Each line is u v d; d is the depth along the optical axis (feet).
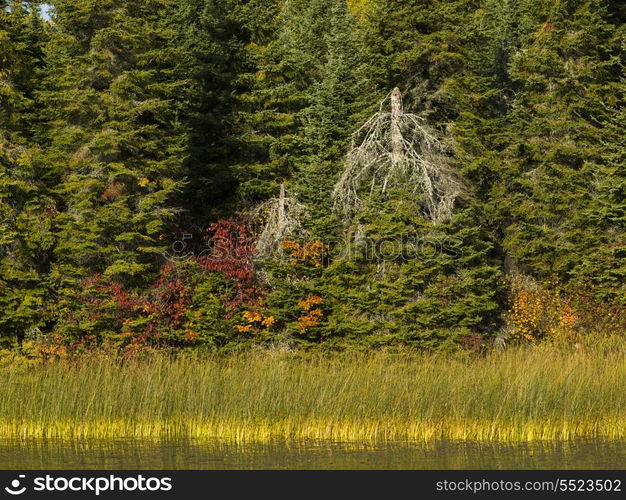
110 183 151.84
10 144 147.74
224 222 162.40
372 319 154.20
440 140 175.52
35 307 143.64
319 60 207.10
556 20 178.60
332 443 94.02
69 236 148.97
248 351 148.56
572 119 179.52
